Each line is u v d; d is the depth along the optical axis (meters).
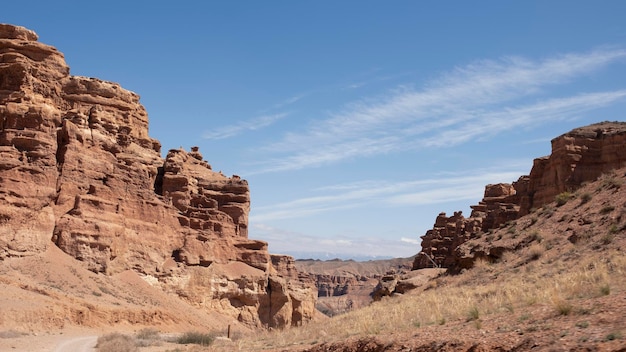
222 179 127.56
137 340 51.88
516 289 30.47
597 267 30.56
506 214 87.81
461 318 25.00
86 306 66.25
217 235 113.06
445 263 96.31
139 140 109.62
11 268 70.94
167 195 109.50
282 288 114.19
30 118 84.31
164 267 97.81
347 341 24.31
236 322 104.56
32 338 46.41
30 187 78.81
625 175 48.81
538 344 16.84
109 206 90.44
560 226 45.69
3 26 92.50
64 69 98.38
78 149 89.56
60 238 80.94
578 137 69.00
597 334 16.22
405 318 30.08
